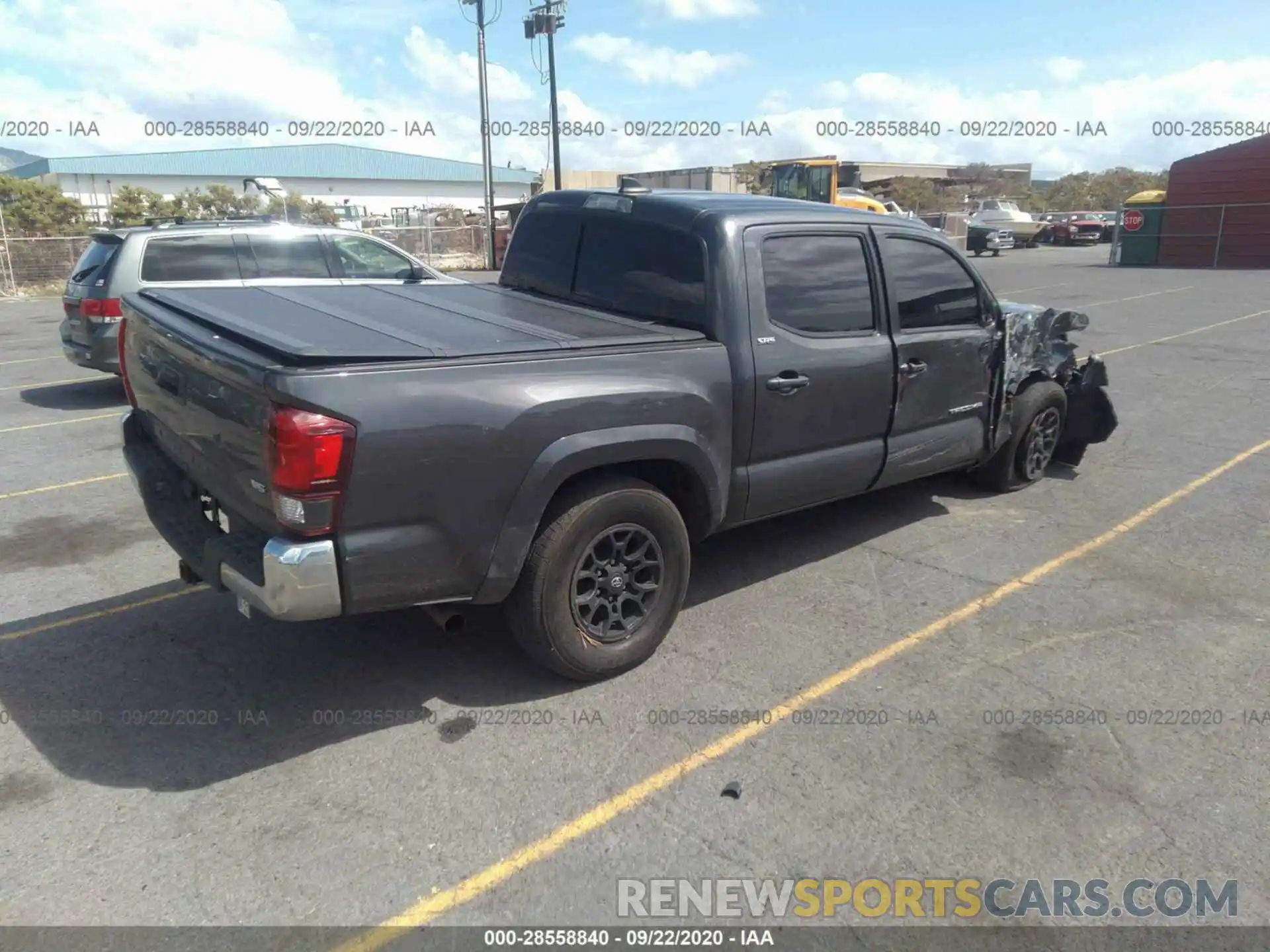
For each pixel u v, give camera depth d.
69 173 61.53
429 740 3.41
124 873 2.72
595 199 4.64
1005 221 40.06
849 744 3.39
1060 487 6.44
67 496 6.41
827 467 4.58
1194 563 5.06
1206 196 28.23
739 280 4.05
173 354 3.55
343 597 3.09
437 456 3.13
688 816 2.99
